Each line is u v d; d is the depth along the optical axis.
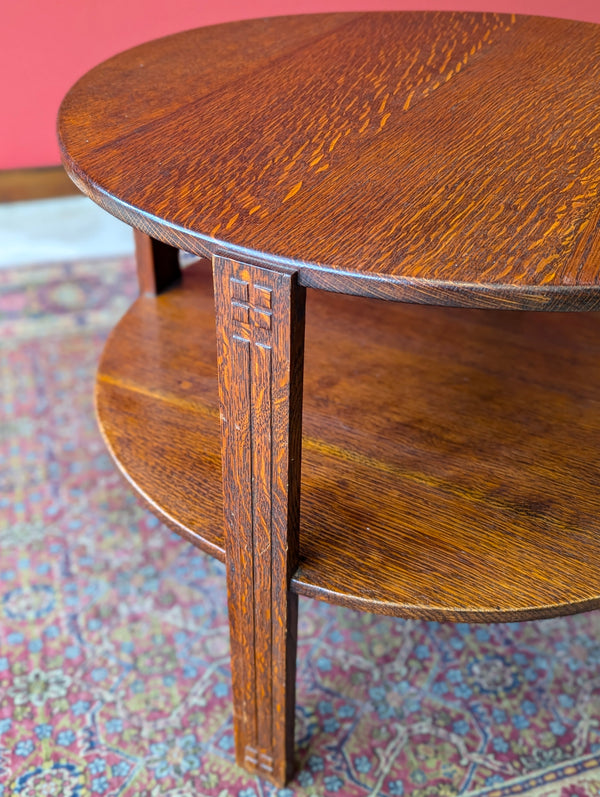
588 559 0.67
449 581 0.65
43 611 0.98
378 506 0.72
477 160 0.63
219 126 0.69
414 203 0.56
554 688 0.89
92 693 0.89
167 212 0.54
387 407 0.84
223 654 0.94
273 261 0.49
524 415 0.84
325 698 0.89
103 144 0.65
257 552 0.64
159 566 1.04
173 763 0.83
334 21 0.99
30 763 0.83
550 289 0.47
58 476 1.16
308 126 0.69
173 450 0.79
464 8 1.72
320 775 0.82
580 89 0.77
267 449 0.57
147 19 1.68
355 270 0.48
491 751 0.83
